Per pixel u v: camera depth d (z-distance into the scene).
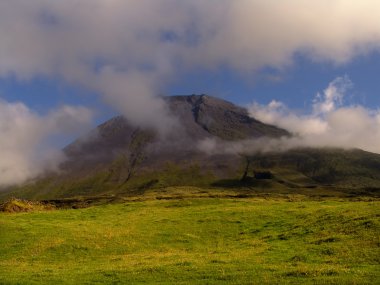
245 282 31.31
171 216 70.62
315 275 31.97
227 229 59.34
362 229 45.47
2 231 57.81
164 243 53.12
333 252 39.72
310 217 58.62
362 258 36.69
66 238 53.78
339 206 64.06
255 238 52.28
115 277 35.06
